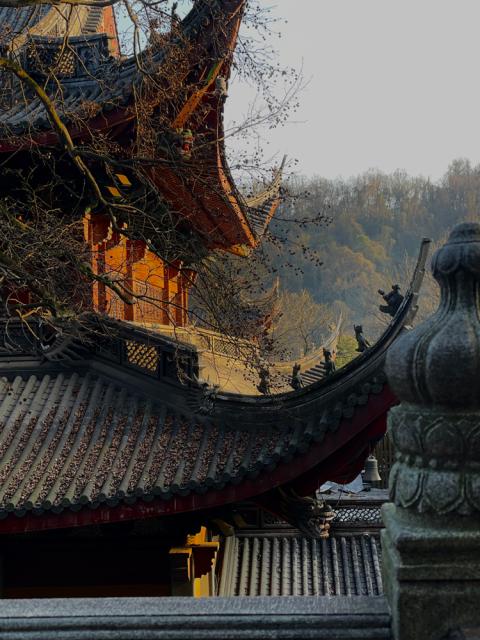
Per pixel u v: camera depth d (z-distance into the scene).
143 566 11.03
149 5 11.37
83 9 23.67
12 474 10.16
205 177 12.94
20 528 9.50
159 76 11.73
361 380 9.34
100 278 11.52
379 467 26.44
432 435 3.17
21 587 11.15
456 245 3.29
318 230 105.38
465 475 3.15
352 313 95.12
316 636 3.28
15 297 13.38
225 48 11.70
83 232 13.57
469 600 3.07
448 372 3.10
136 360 11.90
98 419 11.30
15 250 11.29
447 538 3.08
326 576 15.44
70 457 10.48
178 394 11.30
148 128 12.01
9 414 11.77
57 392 12.12
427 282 58.97
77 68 14.23
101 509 9.52
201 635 3.32
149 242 12.00
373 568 15.58
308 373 25.19
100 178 13.25
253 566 15.75
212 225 16.91
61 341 12.45
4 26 15.70
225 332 12.06
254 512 16.39
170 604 3.54
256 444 10.08
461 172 125.88
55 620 3.39
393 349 3.36
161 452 10.42
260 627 3.33
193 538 11.52
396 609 3.12
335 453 9.65
